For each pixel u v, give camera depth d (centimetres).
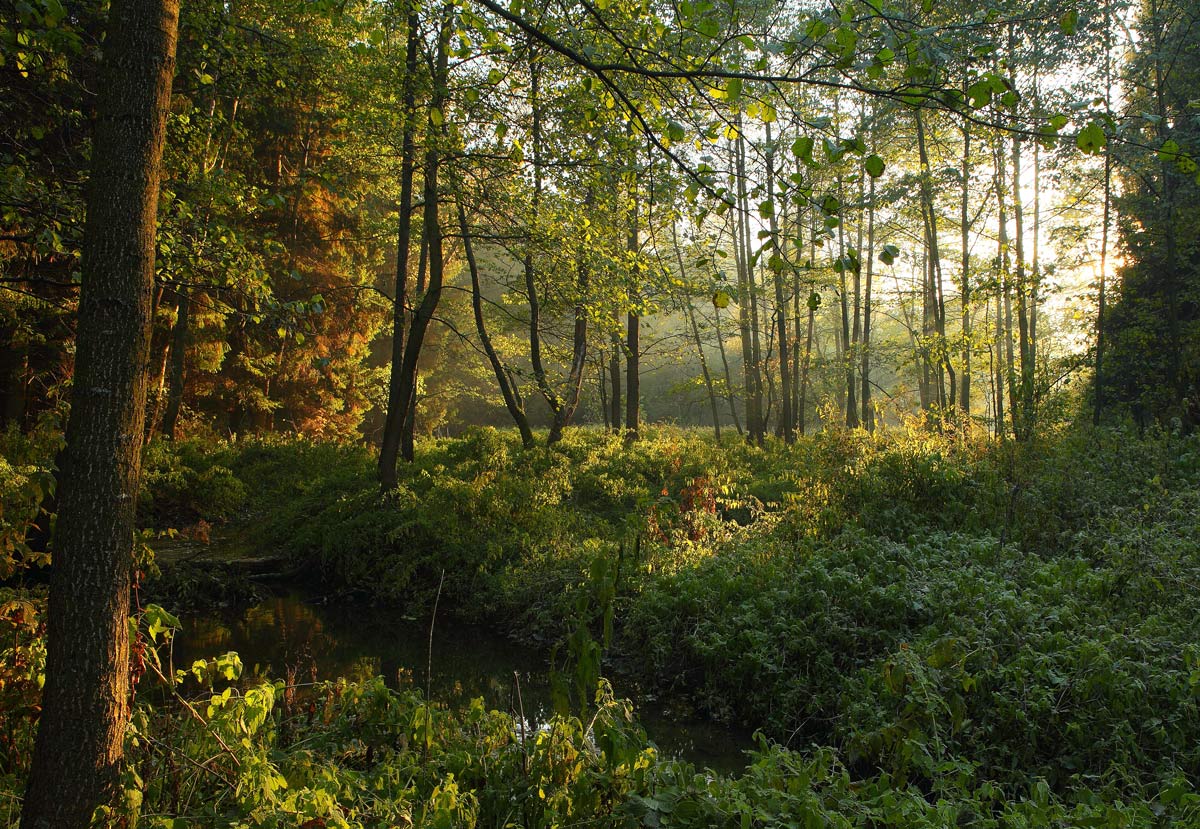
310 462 1853
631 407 2119
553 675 371
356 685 479
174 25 310
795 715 680
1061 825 378
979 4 951
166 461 1545
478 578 1108
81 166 819
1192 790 468
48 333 1438
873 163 321
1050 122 309
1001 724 552
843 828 339
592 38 438
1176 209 1634
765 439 2309
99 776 284
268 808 299
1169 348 1712
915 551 887
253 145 1997
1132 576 739
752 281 1897
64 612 282
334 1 495
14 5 497
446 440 2359
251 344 2247
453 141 1180
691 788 380
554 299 1570
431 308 1381
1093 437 1341
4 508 449
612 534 1212
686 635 812
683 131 364
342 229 2367
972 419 1387
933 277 2281
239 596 1120
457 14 440
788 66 336
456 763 406
